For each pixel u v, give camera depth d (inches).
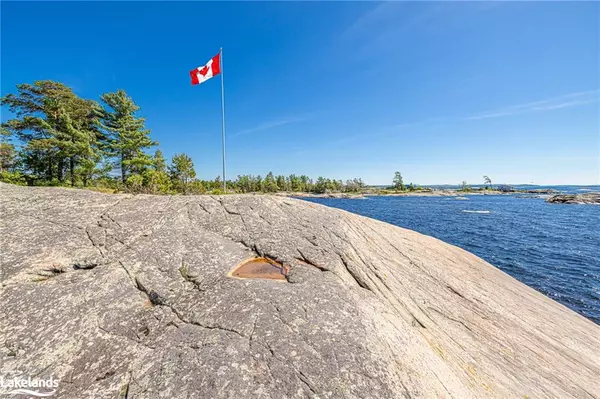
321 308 159.2
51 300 156.5
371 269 231.9
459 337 195.9
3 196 263.1
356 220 332.5
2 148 1119.0
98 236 215.3
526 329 242.7
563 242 1025.5
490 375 166.2
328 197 4810.5
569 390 179.3
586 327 293.3
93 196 282.2
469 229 1323.8
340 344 134.9
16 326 140.9
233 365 120.0
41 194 275.6
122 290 168.6
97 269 182.9
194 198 294.7
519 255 838.5
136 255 198.1
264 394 110.0
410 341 156.2
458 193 5871.1
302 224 272.4
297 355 126.8
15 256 185.6
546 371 191.9
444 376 140.8
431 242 394.6
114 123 1195.3
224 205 284.4
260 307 154.3
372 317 161.2
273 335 136.8
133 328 145.0
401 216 1875.0
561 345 237.0
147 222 240.1
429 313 211.0
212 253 208.8
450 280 285.7
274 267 207.9
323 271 207.2
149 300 166.4
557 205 2824.8
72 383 117.8
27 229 215.0
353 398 112.0
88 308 153.9
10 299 155.0
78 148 989.2
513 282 358.9
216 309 154.7
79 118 1117.7
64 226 223.1
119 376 119.1
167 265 191.2
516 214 1987.0
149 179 1184.8
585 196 3070.9
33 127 1068.5
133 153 1203.2
